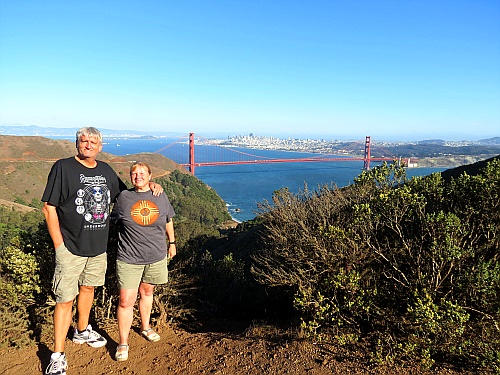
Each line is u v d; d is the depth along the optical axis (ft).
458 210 10.75
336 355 9.64
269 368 9.16
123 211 9.46
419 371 8.71
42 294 11.40
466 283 9.07
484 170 11.16
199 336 11.73
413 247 10.49
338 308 10.46
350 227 11.75
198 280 17.76
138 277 9.80
